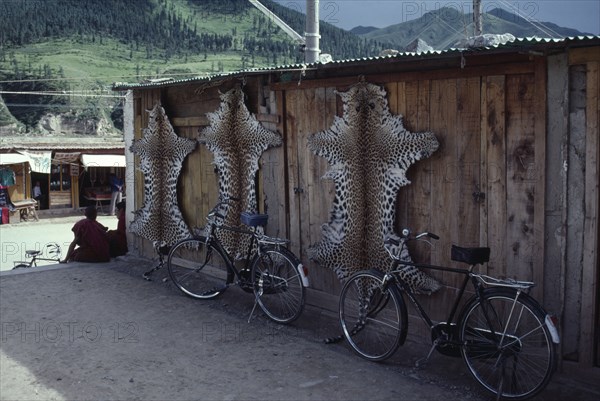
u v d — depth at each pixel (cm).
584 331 412
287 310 607
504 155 448
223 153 691
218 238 703
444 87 482
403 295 529
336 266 572
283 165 627
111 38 13662
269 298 632
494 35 743
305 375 455
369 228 542
